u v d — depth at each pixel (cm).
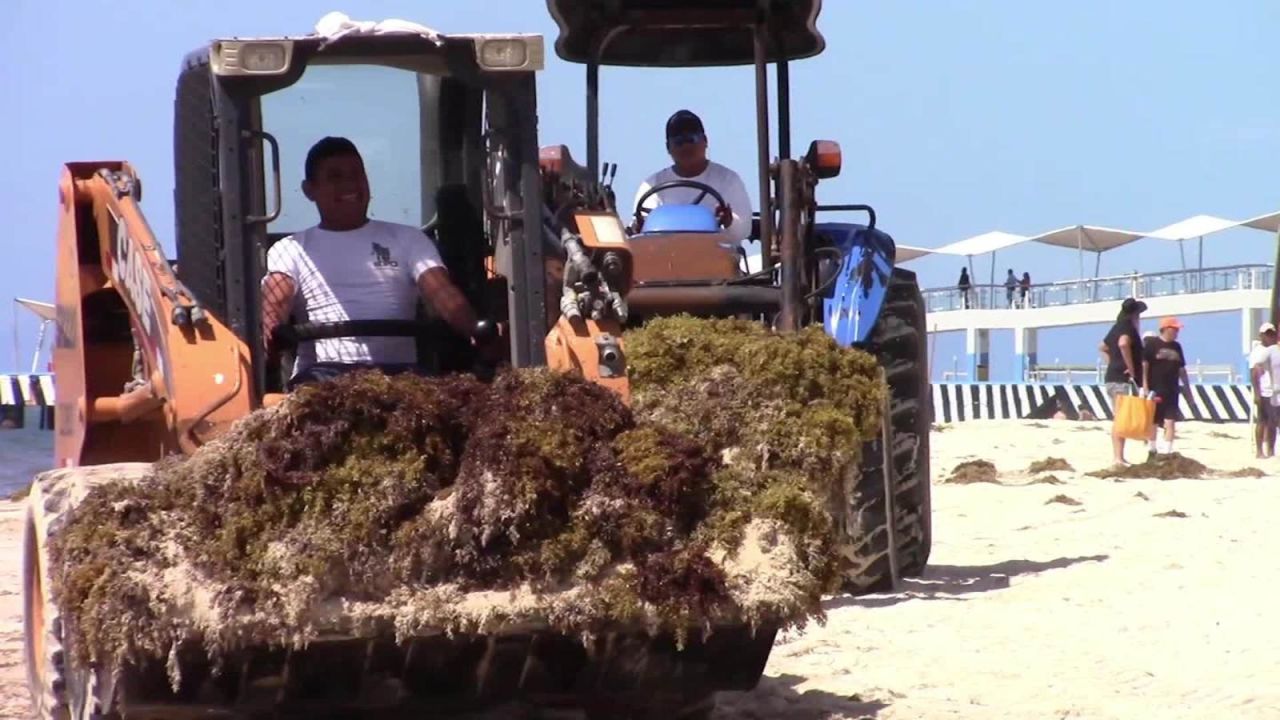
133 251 2380
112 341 2639
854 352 2231
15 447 10231
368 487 1881
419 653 1964
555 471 1905
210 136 2391
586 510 1906
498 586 1889
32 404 11762
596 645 2025
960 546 4316
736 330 2248
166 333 2183
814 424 2088
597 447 1956
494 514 1875
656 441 1966
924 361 3662
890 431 3466
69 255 2669
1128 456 8062
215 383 2109
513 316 2309
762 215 3566
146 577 1842
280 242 2405
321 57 2312
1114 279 17762
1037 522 4788
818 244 3597
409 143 2584
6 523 5531
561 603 1886
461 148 2597
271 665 1925
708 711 2262
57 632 2148
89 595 1844
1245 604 3228
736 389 2142
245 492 1875
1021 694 2506
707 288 3475
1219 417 13138
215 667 1845
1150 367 8094
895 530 3516
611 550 1908
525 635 1969
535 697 2064
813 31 3622
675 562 1900
